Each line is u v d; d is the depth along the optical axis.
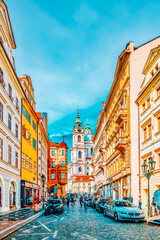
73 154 143.12
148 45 29.70
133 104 28.73
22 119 31.08
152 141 22.69
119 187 34.78
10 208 25.34
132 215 16.17
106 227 13.93
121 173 32.81
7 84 24.31
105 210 20.45
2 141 22.39
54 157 71.81
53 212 23.66
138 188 26.75
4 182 22.62
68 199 34.72
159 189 19.33
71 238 10.55
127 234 11.53
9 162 24.94
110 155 43.22
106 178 48.75
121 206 18.06
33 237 10.78
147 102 25.36
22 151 30.52
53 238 10.55
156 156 21.91
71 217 20.08
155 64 23.44
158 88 22.22
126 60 30.61
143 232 12.11
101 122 58.16
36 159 41.25
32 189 36.59
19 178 28.94
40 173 45.28
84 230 12.80
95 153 74.25
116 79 36.09
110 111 44.84
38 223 15.84
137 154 27.59
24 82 34.03
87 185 133.38
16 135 28.45
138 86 28.83
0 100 21.77
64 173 70.06
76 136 144.38
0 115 21.86
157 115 21.95
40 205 36.09
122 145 30.27
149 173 18.41
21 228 13.47
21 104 30.67
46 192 56.41
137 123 28.20
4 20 23.53
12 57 28.03
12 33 26.27
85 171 141.75
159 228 13.52
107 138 48.66
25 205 31.02
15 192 27.31
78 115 150.50
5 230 12.06
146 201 24.88
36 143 41.91
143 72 26.61
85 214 23.20
